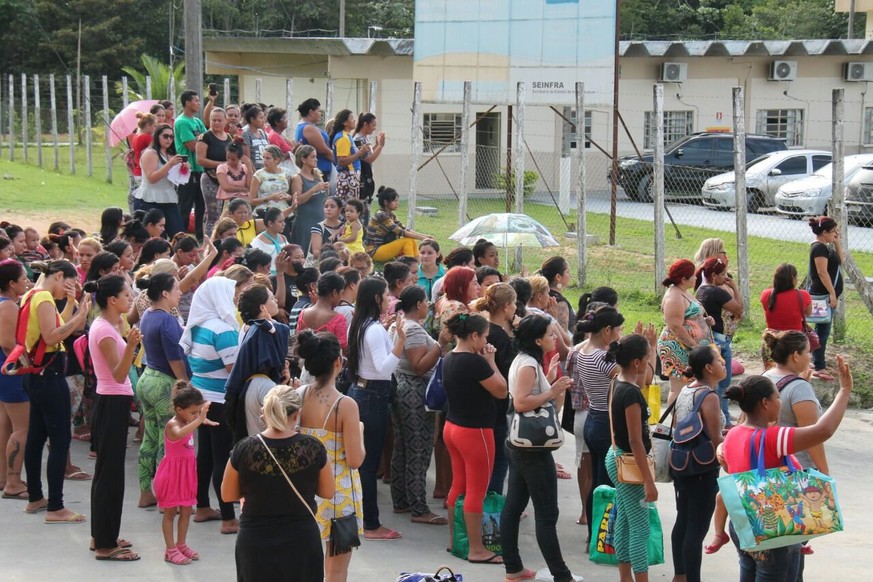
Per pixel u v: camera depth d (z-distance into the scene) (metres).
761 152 27.84
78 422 10.00
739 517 5.68
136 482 8.85
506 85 20.00
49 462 7.71
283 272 9.60
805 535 5.65
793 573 5.95
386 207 11.85
